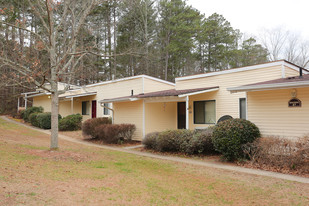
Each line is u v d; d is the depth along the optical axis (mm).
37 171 6102
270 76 10352
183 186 5852
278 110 8492
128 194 5035
